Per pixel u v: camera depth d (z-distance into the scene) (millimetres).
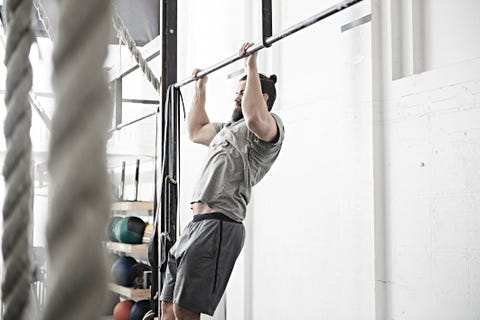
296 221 4168
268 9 3160
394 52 3420
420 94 3217
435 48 3236
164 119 4027
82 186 180
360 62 3635
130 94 7035
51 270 177
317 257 3934
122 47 5734
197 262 3254
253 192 4676
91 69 187
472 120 2908
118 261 5801
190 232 3346
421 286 3162
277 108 4449
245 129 3420
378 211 3461
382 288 3426
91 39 189
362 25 3627
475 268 2863
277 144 3385
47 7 2818
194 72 3734
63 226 178
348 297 3639
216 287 3285
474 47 2996
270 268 4449
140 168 6973
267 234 4500
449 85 3039
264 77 3525
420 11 3334
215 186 3320
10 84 372
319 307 3893
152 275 3977
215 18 5449
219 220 3293
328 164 3861
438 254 3064
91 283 177
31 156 377
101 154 184
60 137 184
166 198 3900
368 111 3547
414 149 3244
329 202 3840
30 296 359
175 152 3920
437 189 3090
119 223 5977
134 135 6969
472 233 2885
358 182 3596
